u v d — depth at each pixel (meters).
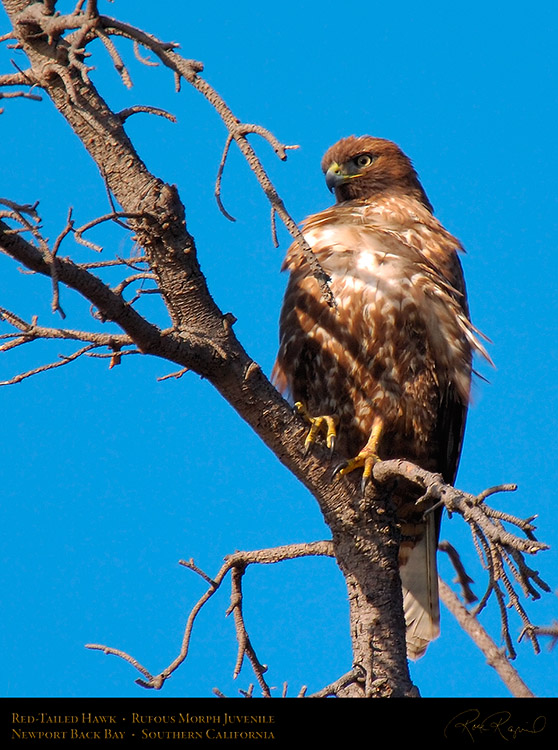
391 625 9.07
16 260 7.08
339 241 12.06
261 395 8.77
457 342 11.79
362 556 9.20
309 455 9.08
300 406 9.72
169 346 8.01
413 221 12.83
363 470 9.47
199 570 8.89
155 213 8.06
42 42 8.27
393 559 9.23
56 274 6.57
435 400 12.05
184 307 8.36
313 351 11.97
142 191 8.16
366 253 11.91
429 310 11.72
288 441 9.02
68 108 8.32
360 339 11.70
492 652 9.27
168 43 7.39
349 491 9.18
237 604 9.13
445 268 12.41
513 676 9.09
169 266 8.23
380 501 9.19
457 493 6.87
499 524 6.52
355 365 11.83
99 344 7.60
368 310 11.61
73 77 8.27
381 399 11.91
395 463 8.85
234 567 9.23
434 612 11.98
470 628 9.55
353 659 9.05
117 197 8.28
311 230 12.58
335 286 11.73
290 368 12.13
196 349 8.24
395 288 11.66
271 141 7.00
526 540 6.23
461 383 11.82
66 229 6.50
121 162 8.26
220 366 8.47
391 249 11.97
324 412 12.20
